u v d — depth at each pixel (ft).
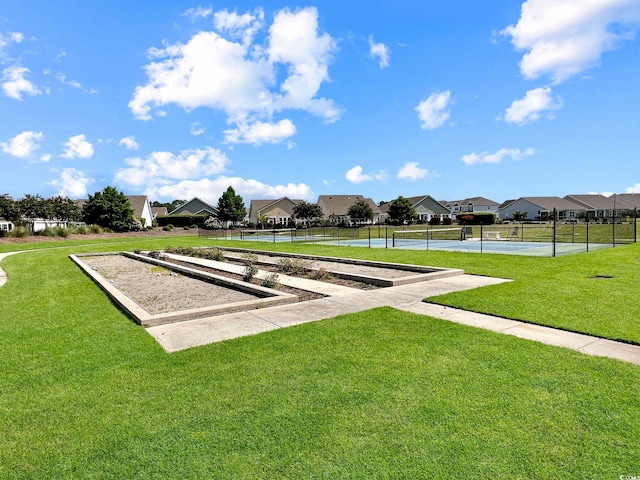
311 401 10.24
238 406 10.04
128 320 19.19
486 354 13.39
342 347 14.37
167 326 17.90
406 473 7.37
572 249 55.52
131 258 57.77
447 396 10.36
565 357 13.00
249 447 8.28
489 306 20.22
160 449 8.27
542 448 8.04
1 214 116.98
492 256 46.29
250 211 254.68
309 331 16.44
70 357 13.88
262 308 21.17
